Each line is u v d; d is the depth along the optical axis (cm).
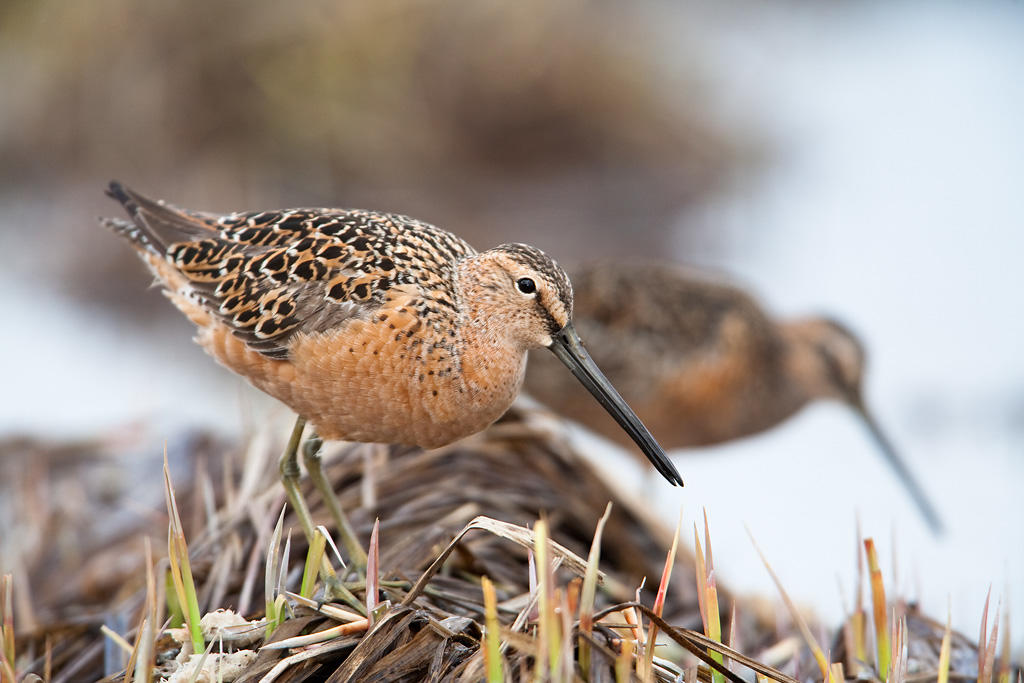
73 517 924
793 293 1445
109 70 1681
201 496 835
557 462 839
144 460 987
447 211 1659
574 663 525
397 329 673
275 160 1700
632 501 854
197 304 730
